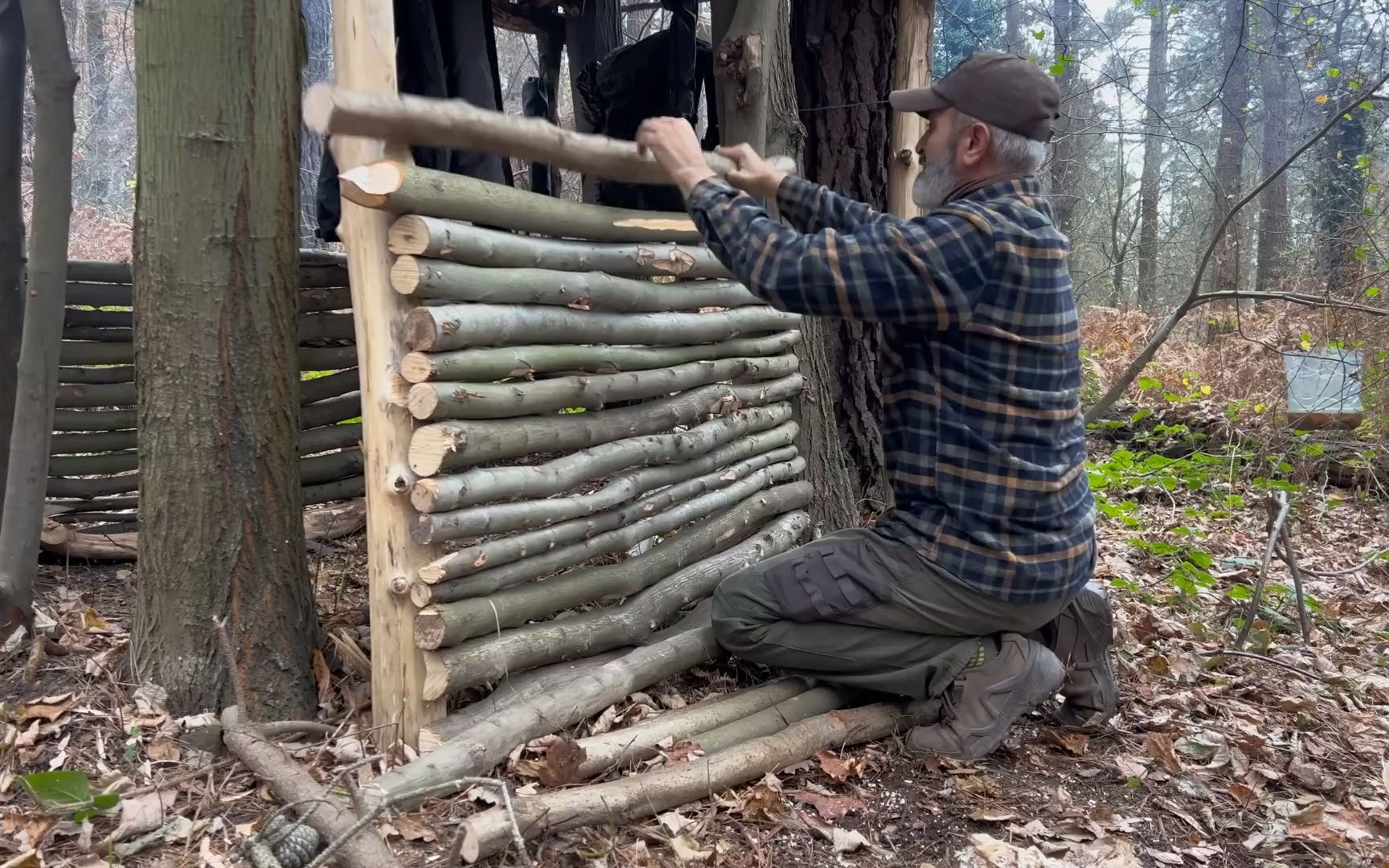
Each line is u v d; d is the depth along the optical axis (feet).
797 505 11.65
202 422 7.60
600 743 7.26
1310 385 20.27
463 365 6.96
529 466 7.69
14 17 9.23
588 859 6.28
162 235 7.45
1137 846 7.01
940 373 7.54
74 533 10.80
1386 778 7.93
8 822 6.20
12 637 8.30
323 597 10.39
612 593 8.57
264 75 7.54
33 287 7.91
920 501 7.91
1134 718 9.09
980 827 7.14
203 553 7.66
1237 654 10.10
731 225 7.09
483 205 7.05
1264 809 7.62
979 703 7.93
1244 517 16.78
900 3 12.55
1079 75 33.99
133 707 7.58
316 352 11.44
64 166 7.79
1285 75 34.40
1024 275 7.08
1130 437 21.74
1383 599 13.16
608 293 8.32
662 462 9.19
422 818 6.48
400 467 6.88
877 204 13.56
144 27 7.22
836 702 8.59
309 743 7.57
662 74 12.87
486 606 7.29
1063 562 7.63
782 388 11.31
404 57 9.56
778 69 11.40
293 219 7.97
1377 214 21.88
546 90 16.11
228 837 6.26
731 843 6.70
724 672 9.44
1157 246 41.55
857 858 6.70
